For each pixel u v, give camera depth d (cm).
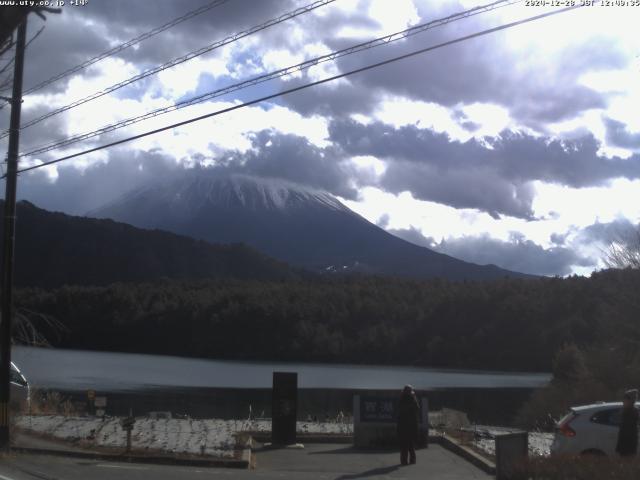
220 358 8681
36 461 1528
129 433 1653
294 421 1888
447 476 1462
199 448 1738
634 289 3909
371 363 8700
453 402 4619
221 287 10450
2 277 1703
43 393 3300
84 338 8819
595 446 1400
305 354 8788
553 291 8088
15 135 1719
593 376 3566
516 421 3669
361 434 1864
